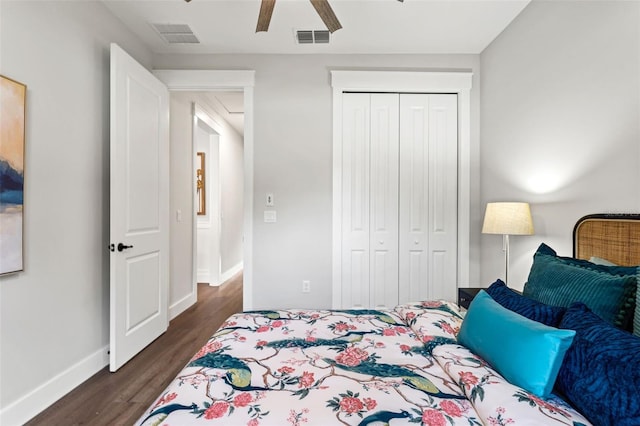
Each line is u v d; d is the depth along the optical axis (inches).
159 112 110.7
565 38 75.7
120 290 89.2
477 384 37.2
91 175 88.1
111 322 87.1
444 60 118.3
